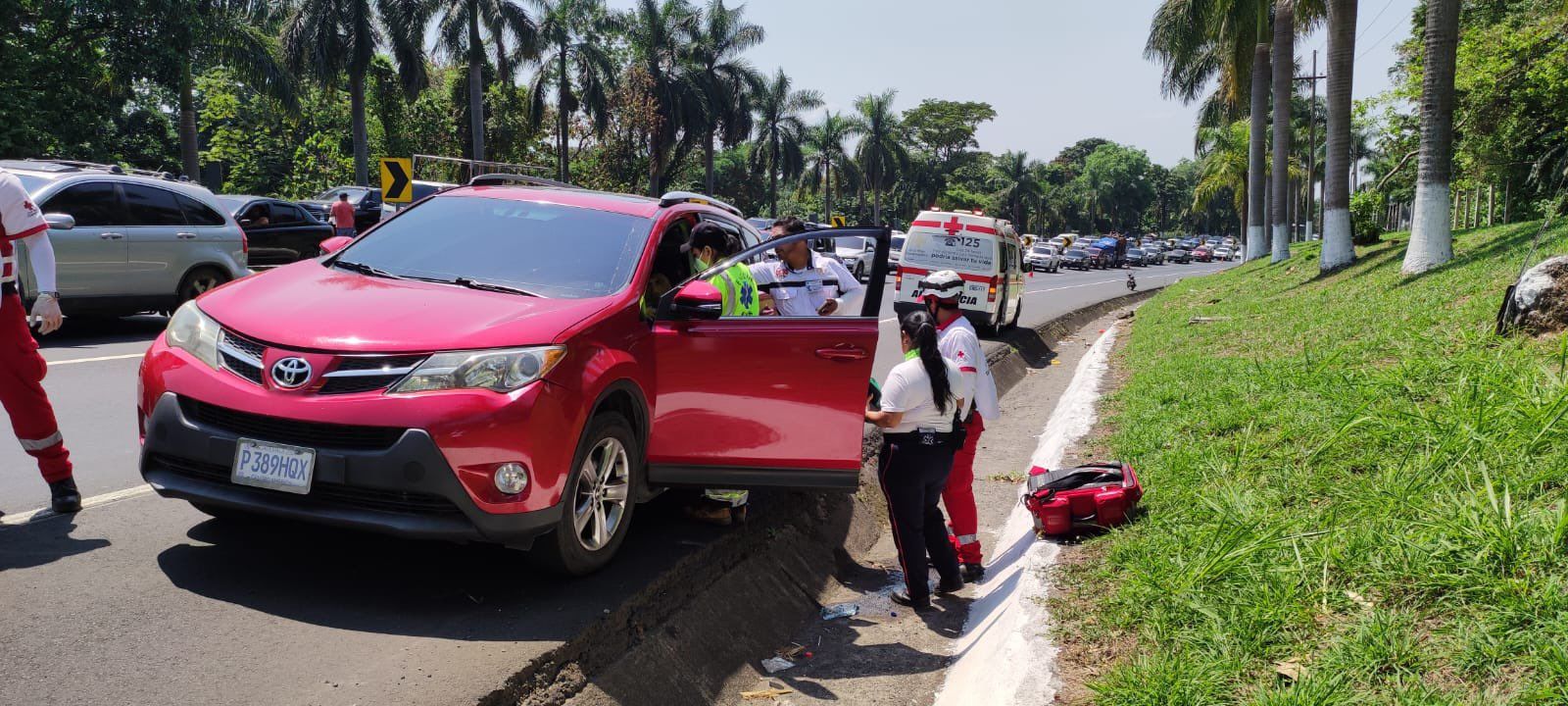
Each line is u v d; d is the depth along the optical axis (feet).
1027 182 401.08
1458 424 17.26
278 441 13.23
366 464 12.86
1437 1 45.68
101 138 109.91
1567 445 15.23
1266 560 14.16
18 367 15.49
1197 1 96.32
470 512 13.10
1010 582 18.04
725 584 17.30
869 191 285.43
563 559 14.62
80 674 11.31
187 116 113.19
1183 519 17.42
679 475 16.40
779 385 16.08
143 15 94.12
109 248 34.71
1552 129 97.25
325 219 73.92
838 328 16.02
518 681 12.36
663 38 181.47
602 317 14.99
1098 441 26.73
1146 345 47.91
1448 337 25.94
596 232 17.39
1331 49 61.72
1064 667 13.05
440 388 13.14
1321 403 22.59
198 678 11.51
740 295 17.76
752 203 279.49
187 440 13.56
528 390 13.46
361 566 15.35
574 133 195.00
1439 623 11.59
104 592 13.51
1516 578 11.76
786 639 17.34
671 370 16.06
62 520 16.15
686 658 14.93
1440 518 13.55
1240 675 11.67
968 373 18.42
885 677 15.78
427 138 169.58
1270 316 46.26
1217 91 127.65
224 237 38.70
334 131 160.35
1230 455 20.74
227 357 13.83
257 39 116.26
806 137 227.40
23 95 90.07
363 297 14.75
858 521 24.13
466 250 16.93
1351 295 45.52
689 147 188.24
